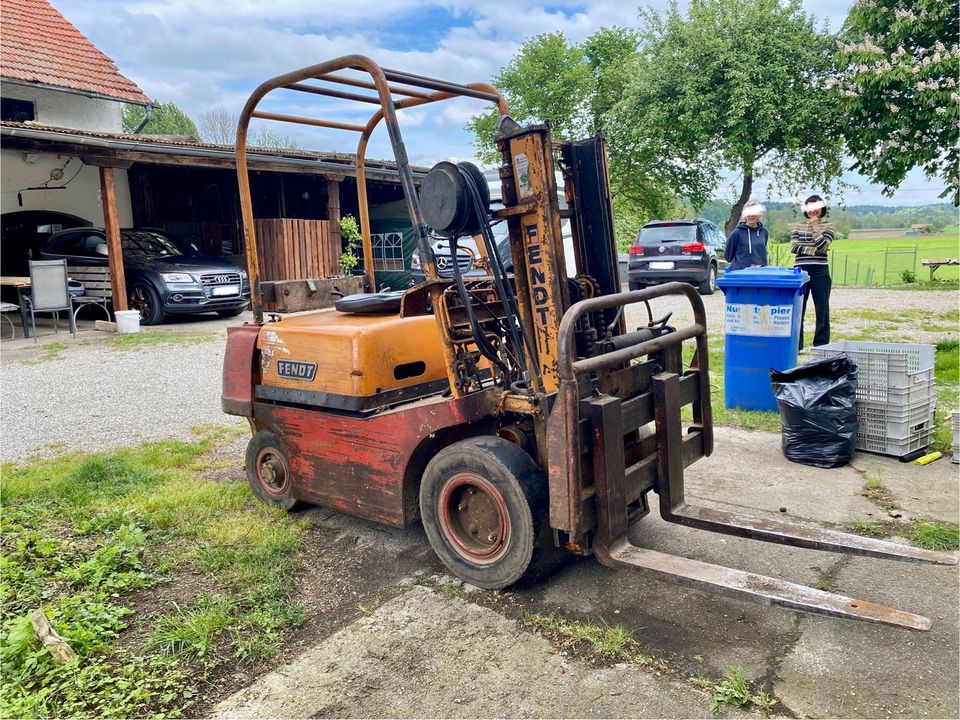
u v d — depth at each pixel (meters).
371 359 3.86
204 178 17.67
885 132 16.69
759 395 6.43
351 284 5.11
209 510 4.60
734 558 3.84
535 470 3.39
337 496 4.12
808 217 7.61
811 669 2.88
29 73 16.36
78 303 12.94
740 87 18.83
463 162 3.35
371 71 3.45
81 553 4.04
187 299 13.18
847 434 5.09
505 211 3.35
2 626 3.29
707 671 2.88
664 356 3.84
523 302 3.43
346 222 16.45
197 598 3.54
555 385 3.38
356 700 2.81
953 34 15.29
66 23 19.05
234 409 4.57
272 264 15.58
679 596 3.46
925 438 5.39
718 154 21.50
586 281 3.88
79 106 17.84
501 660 3.01
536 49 30.66
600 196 3.92
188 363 9.62
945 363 7.92
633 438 3.81
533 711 2.70
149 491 4.93
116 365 9.55
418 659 3.04
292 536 4.18
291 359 4.22
